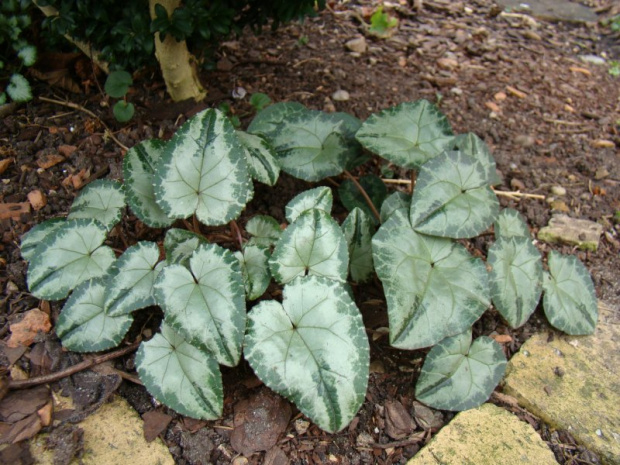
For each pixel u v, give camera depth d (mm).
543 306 406
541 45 741
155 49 475
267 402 340
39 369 343
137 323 378
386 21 668
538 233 482
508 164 540
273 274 342
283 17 513
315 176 418
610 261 471
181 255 360
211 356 328
